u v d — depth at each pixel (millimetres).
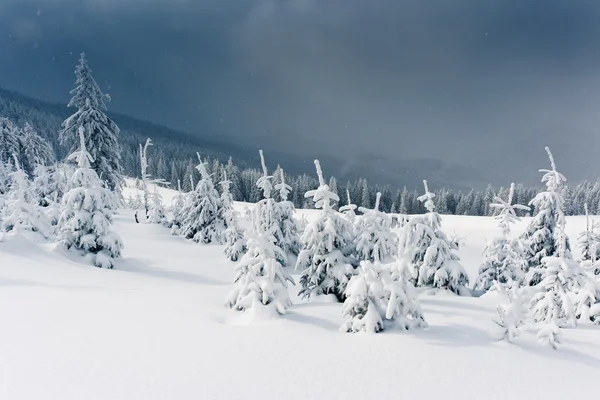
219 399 4094
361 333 6508
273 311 7543
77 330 6133
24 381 4348
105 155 33281
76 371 4641
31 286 9438
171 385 4367
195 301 8633
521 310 6469
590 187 98312
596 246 17156
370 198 96312
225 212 25047
